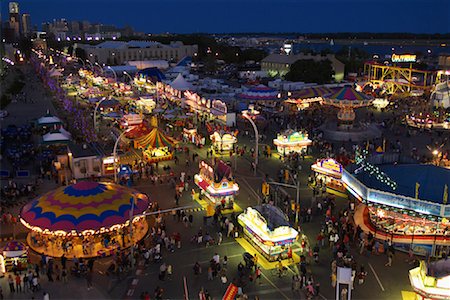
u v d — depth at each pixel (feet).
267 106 307.99
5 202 144.97
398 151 209.77
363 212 134.31
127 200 122.11
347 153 200.23
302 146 201.16
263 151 208.44
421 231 118.73
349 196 146.51
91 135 213.66
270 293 98.68
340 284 100.17
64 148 202.90
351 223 128.26
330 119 282.97
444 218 110.73
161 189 160.04
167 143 191.52
